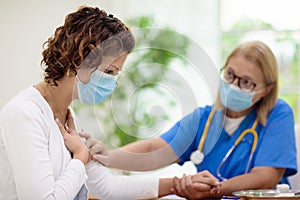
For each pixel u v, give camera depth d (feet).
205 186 6.45
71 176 5.04
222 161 7.76
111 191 6.24
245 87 7.63
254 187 7.25
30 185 4.77
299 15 12.36
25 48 12.58
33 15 12.53
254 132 7.83
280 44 12.44
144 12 12.14
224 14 12.59
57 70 5.16
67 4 12.42
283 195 5.47
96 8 5.27
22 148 4.80
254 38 12.53
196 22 12.09
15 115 4.86
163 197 6.53
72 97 5.16
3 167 5.02
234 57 7.79
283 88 12.42
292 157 7.62
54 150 5.12
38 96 5.15
